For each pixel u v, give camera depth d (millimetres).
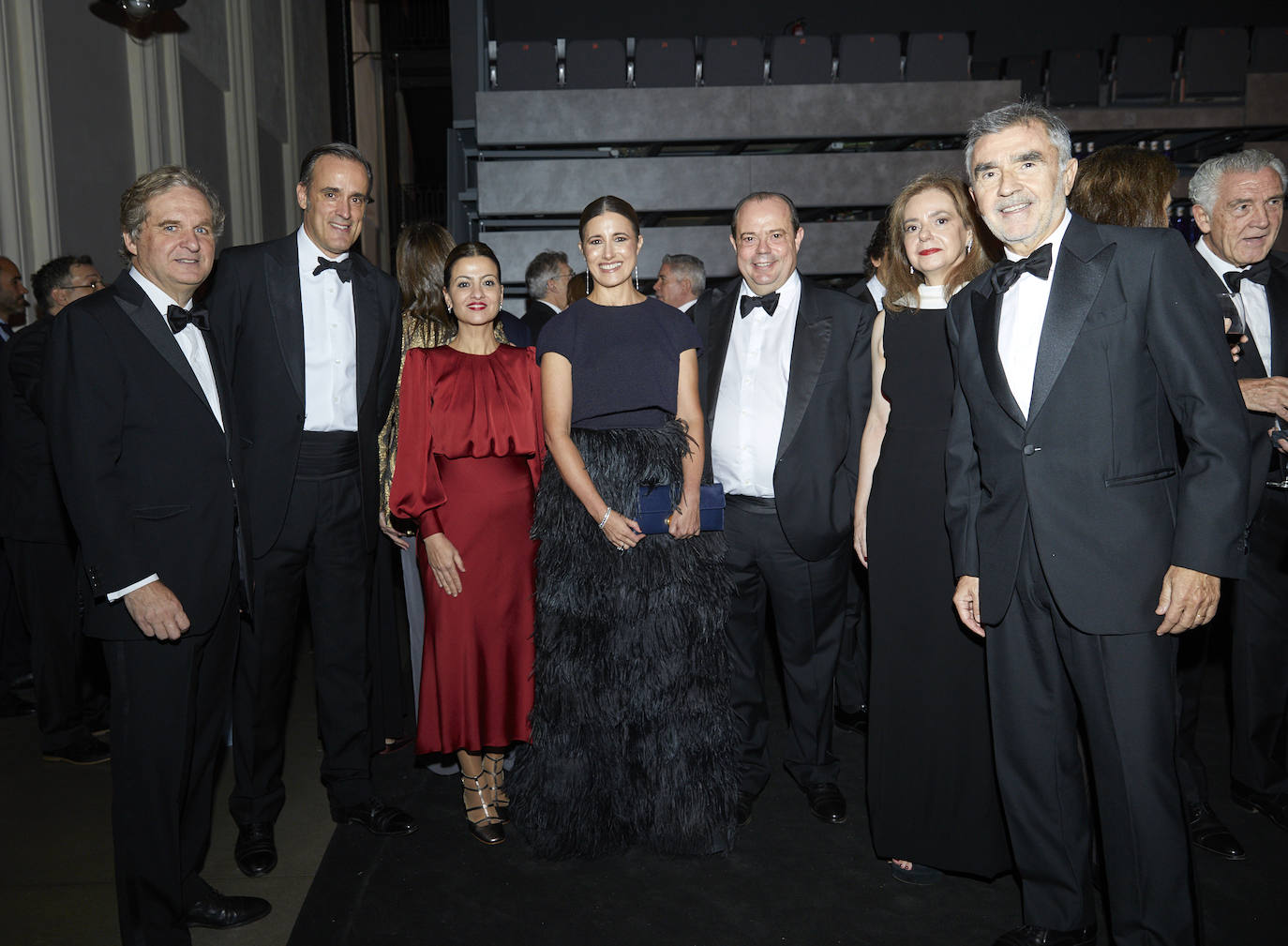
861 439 2492
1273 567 2553
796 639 2650
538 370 2562
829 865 2438
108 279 4941
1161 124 6586
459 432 2465
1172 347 1688
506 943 2102
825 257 6387
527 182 6160
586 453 2346
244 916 2191
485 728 2506
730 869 2424
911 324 2268
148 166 5398
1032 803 1960
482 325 2553
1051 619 1875
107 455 1858
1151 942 1771
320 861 2494
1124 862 1785
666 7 8562
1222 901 2217
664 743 2416
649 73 6641
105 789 2992
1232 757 2688
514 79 6648
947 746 2244
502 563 2494
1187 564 1661
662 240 6309
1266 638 2576
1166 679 1763
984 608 1912
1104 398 1738
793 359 2482
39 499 3129
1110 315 1728
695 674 2402
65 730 3219
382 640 3066
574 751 2410
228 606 2062
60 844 2635
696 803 2414
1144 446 1749
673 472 2346
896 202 2301
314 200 2467
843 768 3084
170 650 1927
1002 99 6305
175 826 1962
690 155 6715
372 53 12609
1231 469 1645
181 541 1941
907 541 2266
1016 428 1838
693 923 2176
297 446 2441
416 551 2643
